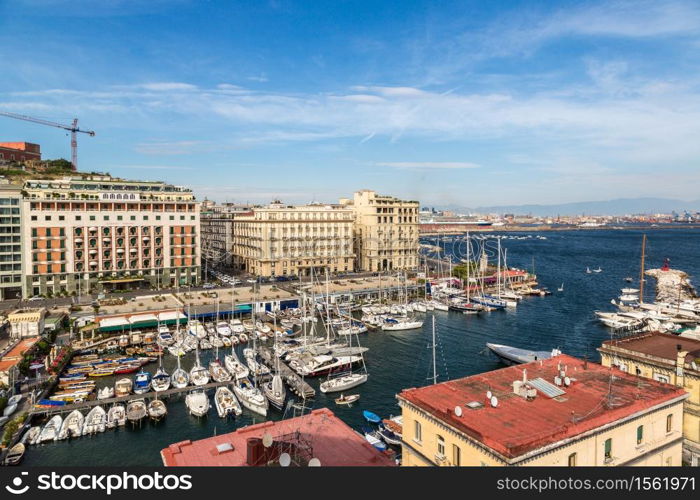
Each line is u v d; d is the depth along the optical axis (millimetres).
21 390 81812
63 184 164375
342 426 42094
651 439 38312
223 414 75688
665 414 39344
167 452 37094
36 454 64938
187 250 175125
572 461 32969
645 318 134000
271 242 199500
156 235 169500
